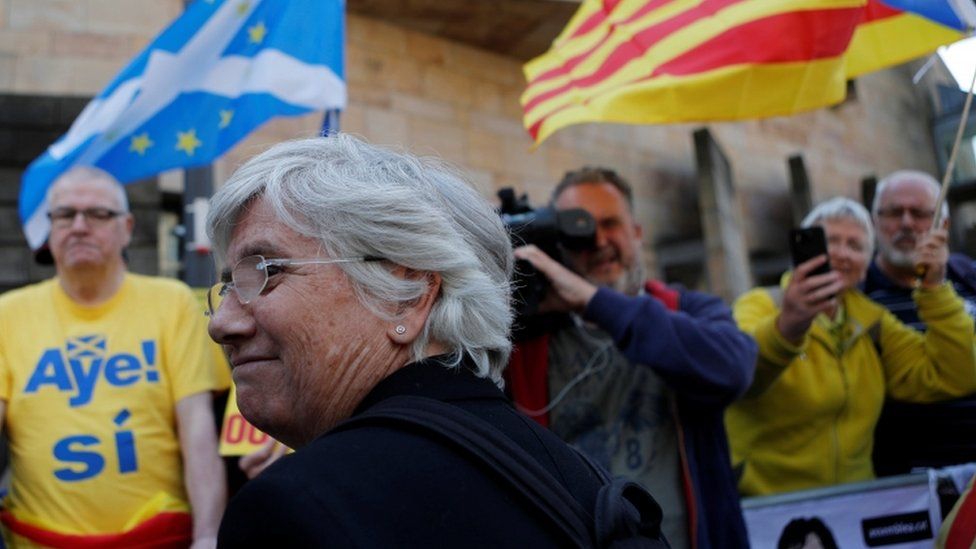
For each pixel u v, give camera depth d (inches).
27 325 87.9
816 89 91.9
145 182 203.8
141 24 211.6
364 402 37.5
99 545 79.9
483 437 34.9
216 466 86.0
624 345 83.8
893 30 95.8
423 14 244.8
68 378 85.3
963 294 129.1
